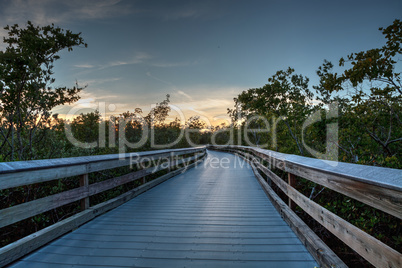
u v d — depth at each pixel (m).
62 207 4.45
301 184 6.12
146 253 2.48
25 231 3.92
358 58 5.08
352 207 4.00
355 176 1.76
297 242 2.76
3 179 2.22
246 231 3.12
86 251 2.51
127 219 3.61
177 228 3.23
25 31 5.31
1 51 4.45
